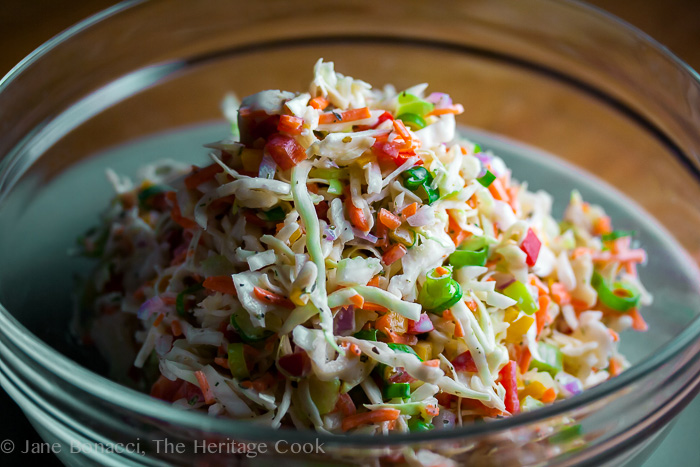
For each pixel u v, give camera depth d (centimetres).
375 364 30
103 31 39
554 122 44
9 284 35
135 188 39
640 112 40
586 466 28
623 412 27
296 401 29
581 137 43
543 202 38
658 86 38
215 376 30
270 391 29
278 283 30
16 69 35
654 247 38
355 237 30
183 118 43
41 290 36
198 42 42
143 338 33
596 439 28
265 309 29
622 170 42
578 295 35
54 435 29
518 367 32
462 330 30
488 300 31
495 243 32
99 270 37
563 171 41
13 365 29
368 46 44
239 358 30
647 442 29
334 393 29
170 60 42
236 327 30
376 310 30
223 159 32
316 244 29
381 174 31
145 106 42
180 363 30
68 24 48
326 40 44
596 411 27
